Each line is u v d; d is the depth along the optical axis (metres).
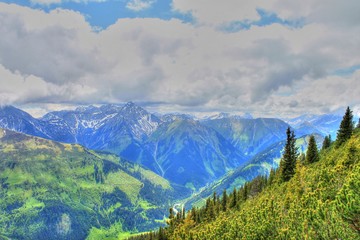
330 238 42.59
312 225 48.88
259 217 81.12
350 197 37.12
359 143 86.00
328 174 71.88
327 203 50.16
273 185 129.75
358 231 37.59
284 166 123.50
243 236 77.88
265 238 69.94
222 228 99.44
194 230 141.62
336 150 107.56
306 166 116.50
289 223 63.06
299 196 76.38
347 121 117.06
